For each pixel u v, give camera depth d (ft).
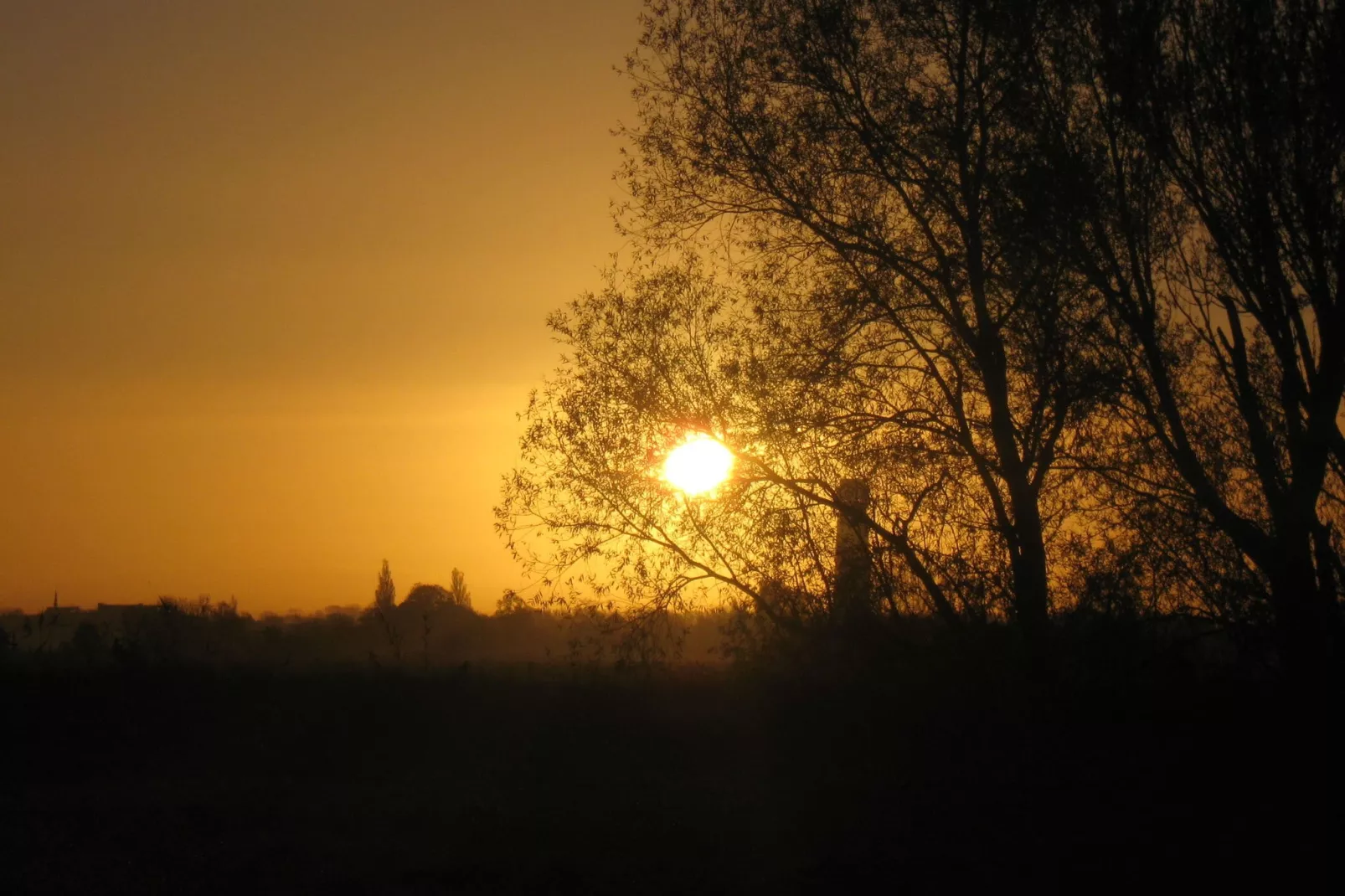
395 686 73.97
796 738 61.41
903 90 59.98
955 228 61.11
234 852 42.01
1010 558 57.82
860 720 60.23
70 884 37.50
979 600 57.47
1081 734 53.26
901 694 59.52
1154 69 50.62
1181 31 50.47
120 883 37.76
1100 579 53.78
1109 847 40.70
